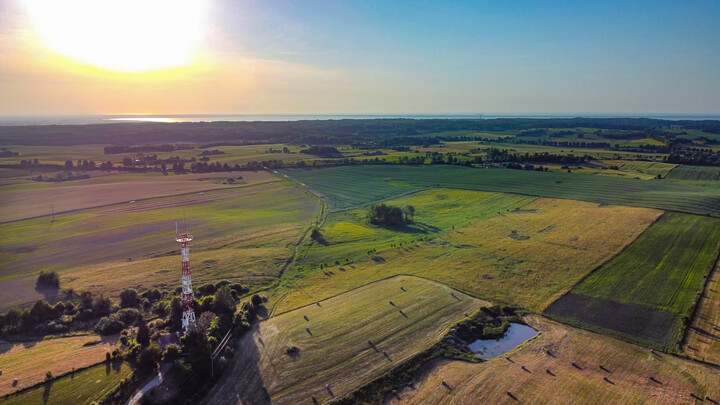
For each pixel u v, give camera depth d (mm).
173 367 47688
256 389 44906
